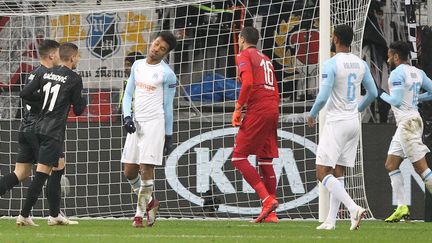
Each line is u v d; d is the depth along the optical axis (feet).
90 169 152.76
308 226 120.37
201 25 165.27
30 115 114.11
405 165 151.84
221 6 164.96
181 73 163.43
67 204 152.66
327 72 104.63
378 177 153.58
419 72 135.85
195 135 152.56
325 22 129.90
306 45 162.61
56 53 115.34
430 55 145.38
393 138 139.13
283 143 152.56
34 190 113.70
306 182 151.12
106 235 96.17
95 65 169.68
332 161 105.60
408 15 171.32
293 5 163.73
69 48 113.09
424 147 135.64
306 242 86.89
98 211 152.35
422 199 151.12
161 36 108.58
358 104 110.01
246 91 120.57
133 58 170.19
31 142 113.80
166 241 86.63
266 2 164.35
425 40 145.69
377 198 153.17
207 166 151.53
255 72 123.44
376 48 173.58
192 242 85.51
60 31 171.53
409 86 134.72
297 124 152.66
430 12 147.02
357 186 149.18
